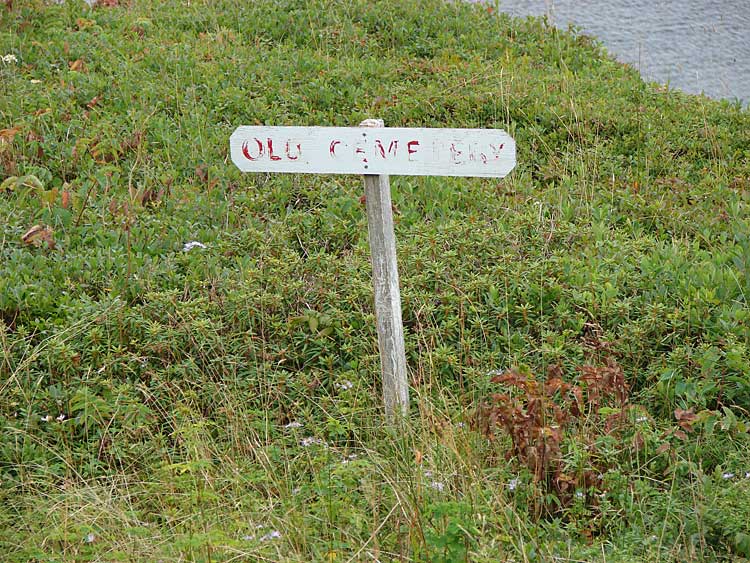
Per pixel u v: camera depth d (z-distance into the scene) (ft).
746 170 28.48
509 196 26.84
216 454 21.17
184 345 22.77
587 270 24.07
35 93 28.86
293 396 22.26
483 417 20.75
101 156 27.27
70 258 24.30
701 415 21.34
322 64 32.17
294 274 24.03
